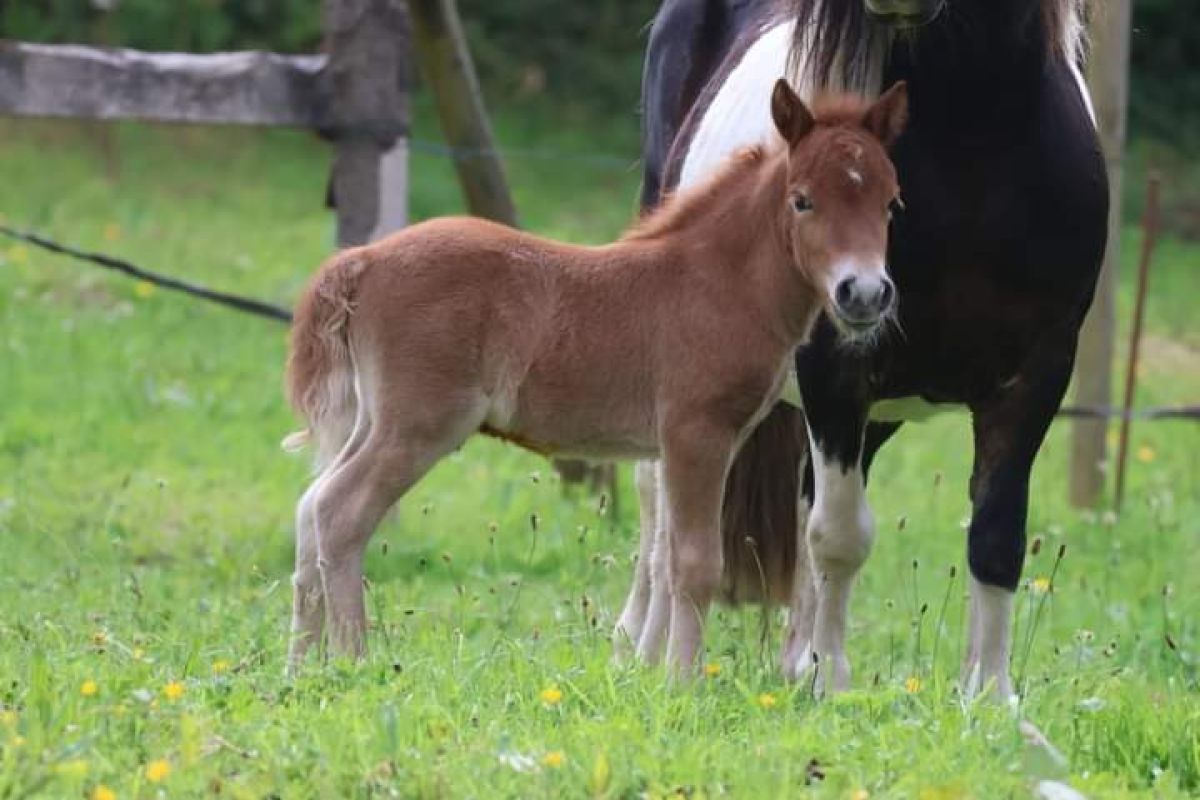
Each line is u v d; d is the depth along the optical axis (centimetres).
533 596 1298
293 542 1464
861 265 877
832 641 1043
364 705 820
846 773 758
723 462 943
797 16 1021
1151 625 1312
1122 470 1780
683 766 751
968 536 1011
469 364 934
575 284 944
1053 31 981
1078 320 1005
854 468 1014
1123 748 852
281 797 717
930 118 970
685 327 934
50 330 2162
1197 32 3712
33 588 1230
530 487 1666
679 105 1243
